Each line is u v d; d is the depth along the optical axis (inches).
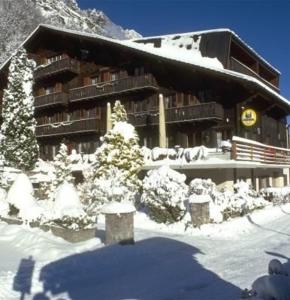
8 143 1131.9
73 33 1424.7
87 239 514.9
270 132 1449.3
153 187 673.0
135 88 1259.2
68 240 513.3
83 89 1416.1
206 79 1182.3
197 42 1331.2
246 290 200.1
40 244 487.8
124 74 1358.3
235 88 1138.0
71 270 398.9
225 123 1150.3
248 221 709.3
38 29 1566.2
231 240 561.6
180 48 1344.7
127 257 445.1
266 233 619.2
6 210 684.7
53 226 545.0
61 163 981.2
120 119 1019.3
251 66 1530.5
